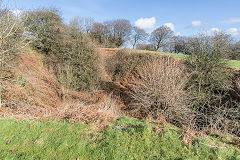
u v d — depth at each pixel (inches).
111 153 147.2
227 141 183.3
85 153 147.4
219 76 359.9
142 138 174.1
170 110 271.7
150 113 305.3
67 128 197.5
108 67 653.9
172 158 142.7
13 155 139.3
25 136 172.6
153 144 164.2
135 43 1450.5
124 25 1451.8
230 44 384.2
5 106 306.8
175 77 282.4
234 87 366.9
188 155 147.3
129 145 161.5
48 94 435.8
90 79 504.4
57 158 139.0
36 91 412.8
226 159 143.0
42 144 158.4
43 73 531.2
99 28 1398.9
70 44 551.8
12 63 384.2
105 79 586.6
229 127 255.8
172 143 165.6
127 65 629.6
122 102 424.5
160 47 1376.7
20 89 379.2
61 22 690.8
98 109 282.8
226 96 366.9
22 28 318.0
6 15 281.6
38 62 573.3
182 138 177.9
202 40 380.2
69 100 423.5
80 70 498.6
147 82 326.0
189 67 390.6
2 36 268.4
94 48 533.0
